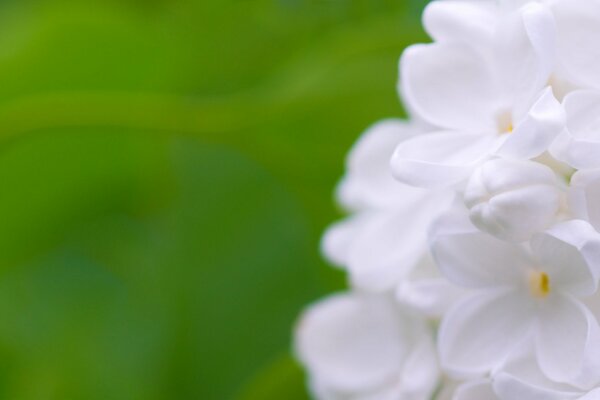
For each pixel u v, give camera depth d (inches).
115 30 13.1
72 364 12.9
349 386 11.4
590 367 9.9
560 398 9.9
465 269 10.3
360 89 12.6
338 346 11.4
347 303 11.4
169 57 13.2
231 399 12.9
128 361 12.9
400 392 10.7
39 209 13.5
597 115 10.1
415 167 10.1
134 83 13.4
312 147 12.8
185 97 12.9
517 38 10.3
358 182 11.1
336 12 12.8
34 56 13.2
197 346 12.9
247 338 12.9
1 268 13.4
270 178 13.1
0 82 13.2
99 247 13.3
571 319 10.2
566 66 10.3
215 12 13.1
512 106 10.3
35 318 13.2
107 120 12.7
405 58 10.4
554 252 10.1
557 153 10.0
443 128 10.5
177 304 12.9
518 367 10.3
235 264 13.0
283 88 12.7
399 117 12.7
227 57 13.1
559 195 10.1
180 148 13.2
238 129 12.7
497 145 10.2
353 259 10.9
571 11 10.3
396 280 10.9
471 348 10.3
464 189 10.3
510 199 10.0
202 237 13.0
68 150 13.6
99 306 13.1
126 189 13.4
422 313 10.5
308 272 12.9
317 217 13.0
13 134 12.7
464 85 10.5
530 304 10.3
